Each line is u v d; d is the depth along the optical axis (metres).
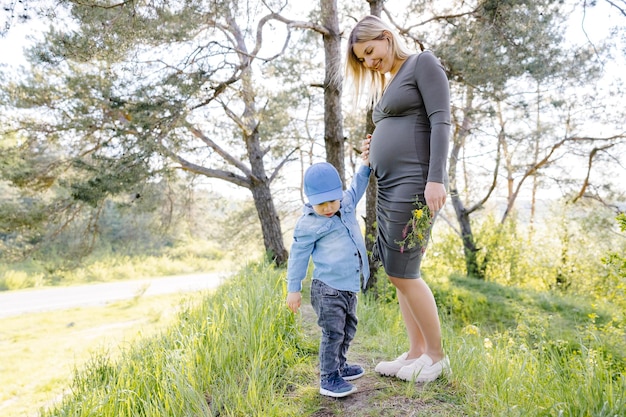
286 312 3.62
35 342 9.88
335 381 2.56
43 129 10.50
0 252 12.20
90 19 7.11
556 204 16.05
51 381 7.18
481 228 15.35
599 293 12.92
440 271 13.34
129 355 3.99
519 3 8.33
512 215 16.86
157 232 14.67
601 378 2.28
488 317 9.68
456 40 8.94
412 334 2.80
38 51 8.24
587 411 2.10
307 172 2.53
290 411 2.43
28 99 10.25
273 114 11.34
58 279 20.42
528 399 2.35
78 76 10.07
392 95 2.47
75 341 9.84
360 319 4.43
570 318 9.48
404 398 2.48
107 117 10.01
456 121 12.00
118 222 23.47
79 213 12.14
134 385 2.94
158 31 7.49
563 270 14.92
